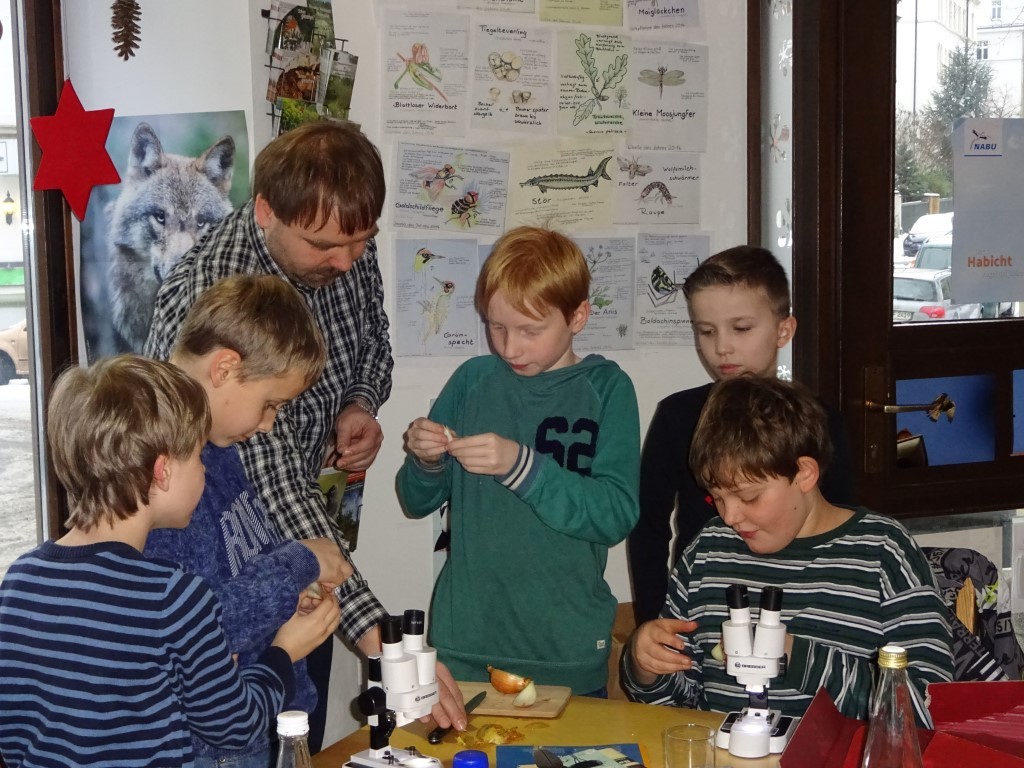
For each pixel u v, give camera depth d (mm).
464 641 1894
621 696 2357
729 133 2689
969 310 2734
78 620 1222
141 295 2178
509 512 1903
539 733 1428
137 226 2160
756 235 2707
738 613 1385
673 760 1249
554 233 1896
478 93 2482
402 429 2504
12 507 2129
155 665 1232
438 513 2539
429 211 2473
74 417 1268
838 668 1475
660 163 2639
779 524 1611
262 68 2205
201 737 1320
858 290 2625
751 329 2076
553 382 1933
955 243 2705
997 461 2746
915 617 1550
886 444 2656
